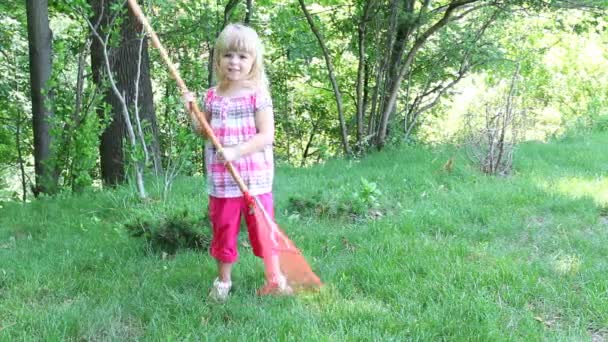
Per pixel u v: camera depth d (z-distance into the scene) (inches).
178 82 157.0
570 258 188.1
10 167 555.5
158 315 151.8
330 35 490.3
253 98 155.6
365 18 432.8
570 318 150.9
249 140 153.9
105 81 308.7
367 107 496.7
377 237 210.4
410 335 142.3
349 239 210.5
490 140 319.0
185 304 157.9
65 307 157.8
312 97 567.8
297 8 490.0
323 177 327.3
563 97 674.2
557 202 249.1
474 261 185.9
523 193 267.7
